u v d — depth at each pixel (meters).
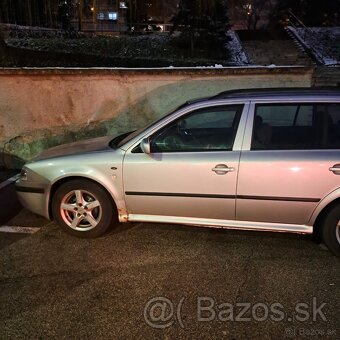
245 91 4.07
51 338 2.69
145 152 3.77
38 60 17.23
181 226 4.39
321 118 3.65
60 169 4.03
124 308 3.00
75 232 4.13
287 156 3.59
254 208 3.71
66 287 3.27
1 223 4.57
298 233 3.81
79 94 6.83
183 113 3.84
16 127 6.86
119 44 21.44
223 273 3.45
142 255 3.77
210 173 3.70
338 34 23.53
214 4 21.78
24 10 28.44
